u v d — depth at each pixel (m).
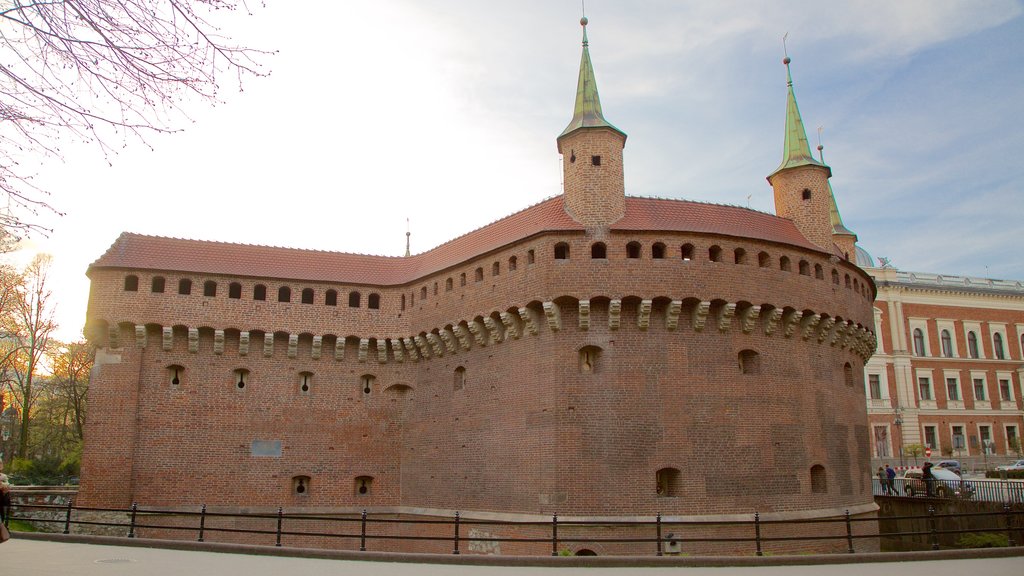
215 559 21.83
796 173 41.41
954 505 39.38
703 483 32.81
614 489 32.19
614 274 33.66
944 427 85.06
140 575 17.88
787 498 34.06
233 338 40.50
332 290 42.16
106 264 38.84
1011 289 95.75
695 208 37.44
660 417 33.22
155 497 37.88
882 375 83.50
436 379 40.53
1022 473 57.97
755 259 35.25
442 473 38.72
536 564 21.77
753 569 21.42
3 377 62.88
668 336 34.16
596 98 37.69
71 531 36.72
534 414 33.88
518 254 35.31
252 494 39.12
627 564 21.88
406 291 42.56
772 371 35.31
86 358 65.94
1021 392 89.62
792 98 43.91
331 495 40.19
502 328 36.38
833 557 22.98
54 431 74.38
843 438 38.22
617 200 35.75
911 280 90.56
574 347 33.78
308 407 40.81
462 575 19.31
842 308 38.62
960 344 88.75
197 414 39.25
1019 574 20.08
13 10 10.77
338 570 19.91
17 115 11.24
